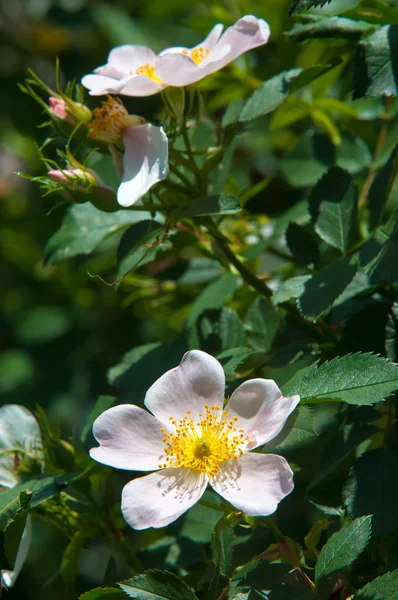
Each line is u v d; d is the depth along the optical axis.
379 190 0.48
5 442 0.50
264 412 0.44
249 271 0.51
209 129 0.53
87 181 0.48
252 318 0.51
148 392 0.45
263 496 0.43
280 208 0.61
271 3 0.60
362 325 0.47
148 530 0.51
